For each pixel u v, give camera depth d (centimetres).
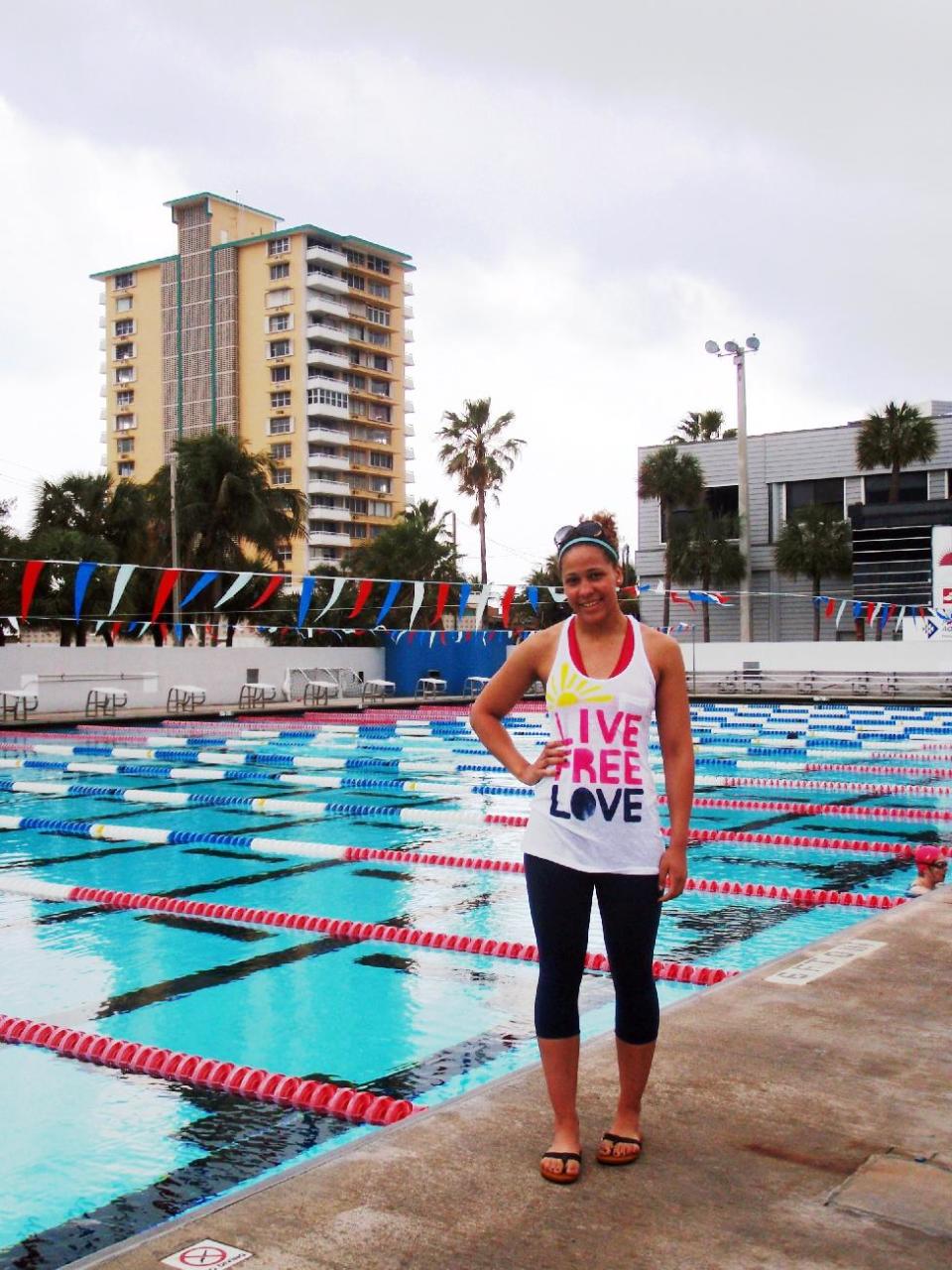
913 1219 259
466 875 905
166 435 7944
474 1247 246
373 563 4319
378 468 7969
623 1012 292
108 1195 363
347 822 1194
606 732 287
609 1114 322
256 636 3850
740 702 3036
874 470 4378
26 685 2377
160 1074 472
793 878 886
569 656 293
